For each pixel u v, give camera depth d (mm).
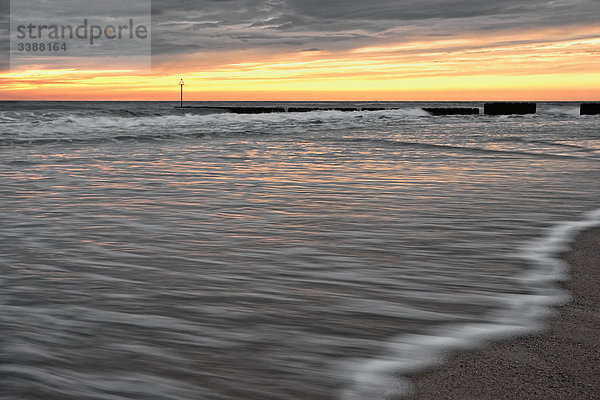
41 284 3020
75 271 3279
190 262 3510
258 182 7121
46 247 3830
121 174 7824
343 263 3527
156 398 1820
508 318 2605
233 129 20406
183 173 7988
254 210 5270
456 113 47062
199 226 4562
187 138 15484
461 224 4680
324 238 4180
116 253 3703
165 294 2895
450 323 2541
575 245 3998
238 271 3334
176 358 2133
